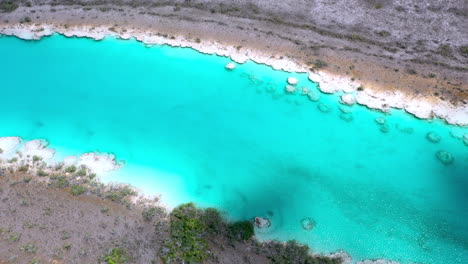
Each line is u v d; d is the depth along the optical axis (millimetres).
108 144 27812
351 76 31859
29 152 26922
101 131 28828
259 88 31953
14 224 21969
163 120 29719
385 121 28953
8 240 21094
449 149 27094
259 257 20641
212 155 27125
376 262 21047
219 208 23750
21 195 23656
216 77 33125
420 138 27844
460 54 33500
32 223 22031
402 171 25969
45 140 28016
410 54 33594
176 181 25312
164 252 20625
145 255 20594
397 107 29594
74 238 21312
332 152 27203
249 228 22094
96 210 22859
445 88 30422
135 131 28844
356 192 24766
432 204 24109
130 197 23969
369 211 23703
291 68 33094
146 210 23000
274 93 31500
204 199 24250
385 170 26016
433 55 33375
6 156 26625
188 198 24250
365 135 28203
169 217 22703
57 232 21594
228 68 33562
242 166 26391
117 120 29719
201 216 22562
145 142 27984
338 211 23672
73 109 30672
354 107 30016
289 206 23953
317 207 23922
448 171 25922
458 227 22922
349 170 26047
